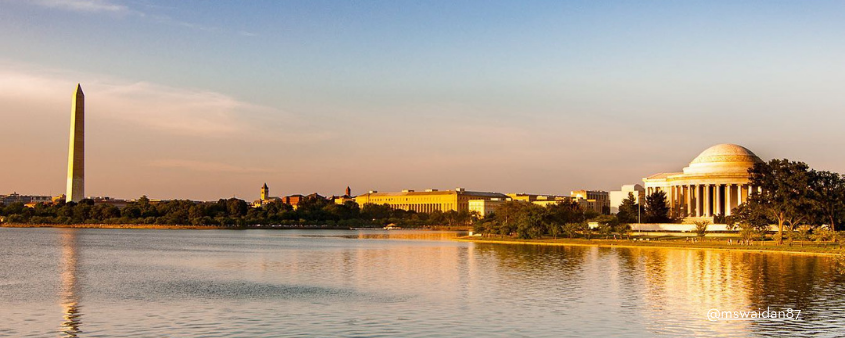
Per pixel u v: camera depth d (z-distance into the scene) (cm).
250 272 11888
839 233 17812
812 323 7100
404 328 6806
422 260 14075
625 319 7250
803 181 18462
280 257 15400
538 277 10744
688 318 7331
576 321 7156
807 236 18112
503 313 7556
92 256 16000
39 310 7844
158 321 7169
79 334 6581
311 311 7706
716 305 8094
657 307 7950
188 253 17100
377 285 9875
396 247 19238
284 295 8912
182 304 8219
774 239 19075
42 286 9975
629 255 14988
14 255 16212
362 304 8150
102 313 7644
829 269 11806
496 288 9469
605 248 17462
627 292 9069
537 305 8075
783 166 19062
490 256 14975
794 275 10925
